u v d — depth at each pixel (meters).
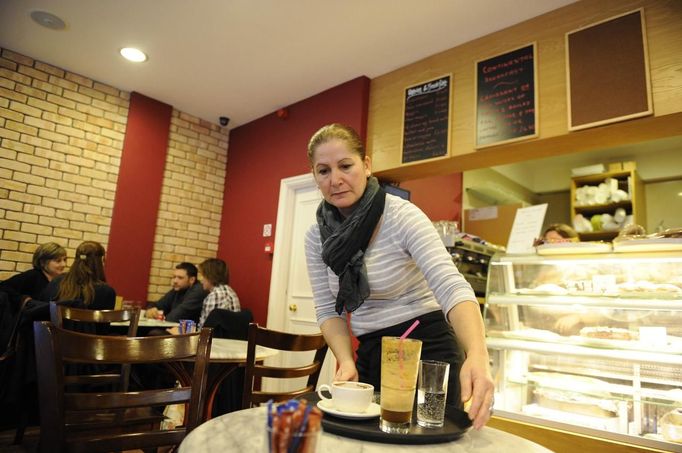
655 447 1.86
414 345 0.79
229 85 4.14
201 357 1.09
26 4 3.14
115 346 1.00
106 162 4.19
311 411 0.49
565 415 2.16
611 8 2.62
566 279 2.39
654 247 2.10
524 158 3.13
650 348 2.02
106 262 4.11
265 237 4.43
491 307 2.52
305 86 4.07
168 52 3.65
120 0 3.04
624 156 5.23
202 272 3.83
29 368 2.30
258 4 2.98
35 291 3.26
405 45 3.34
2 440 2.64
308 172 4.13
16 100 3.77
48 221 3.86
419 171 3.54
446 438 0.75
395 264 1.12
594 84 2.59
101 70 4.00
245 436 0.73
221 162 5.06
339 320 1.25
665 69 2.38
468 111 3.15
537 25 2.92
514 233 2.84
